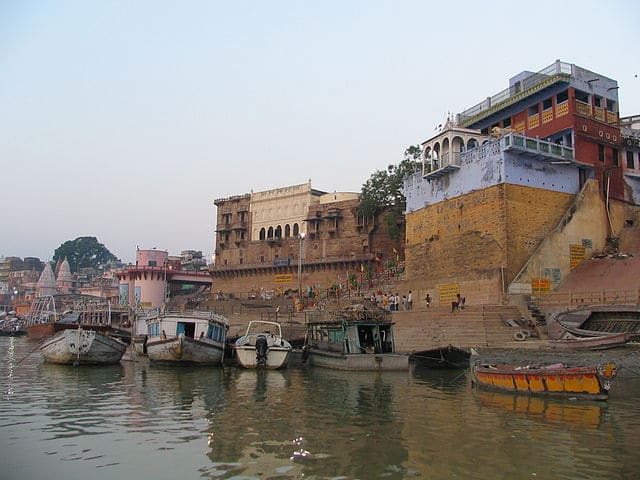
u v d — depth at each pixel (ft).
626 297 93.61
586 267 116.57
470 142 132.57
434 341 105.40
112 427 42.98
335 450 36.11
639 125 159.94
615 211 127.24
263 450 36.14
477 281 118.93
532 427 42.11
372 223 202.69
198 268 344.69
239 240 243.19
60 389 64.08
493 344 95.35
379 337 85.92
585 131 123.65
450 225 129.90
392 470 31.96
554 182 122.11
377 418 46.11
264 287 227.81
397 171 193.36
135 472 31.83
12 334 238.07
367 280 181.68
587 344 80.33
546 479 30.45
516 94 133.08
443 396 57.26
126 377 75.92
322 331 93.76
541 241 117.91
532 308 105.60
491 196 118.11
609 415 45.96
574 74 125.08
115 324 197.06
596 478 30.66
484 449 36.19
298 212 227.81
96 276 454.40
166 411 49.70
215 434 40.55
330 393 60.18
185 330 92.89
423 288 135.85
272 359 83.82
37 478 30.89
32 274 448.24
